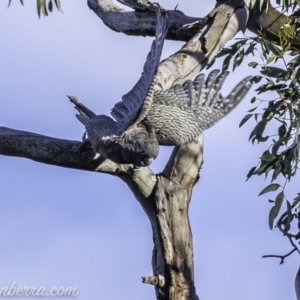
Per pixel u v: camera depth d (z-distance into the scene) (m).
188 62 22.72
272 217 22.67
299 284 22.27
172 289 22.70
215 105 19.89
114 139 18.86
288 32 23.73
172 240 22.80
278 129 23.45
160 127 19.31
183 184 22.88
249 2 24.45
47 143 21.78
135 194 22.94
